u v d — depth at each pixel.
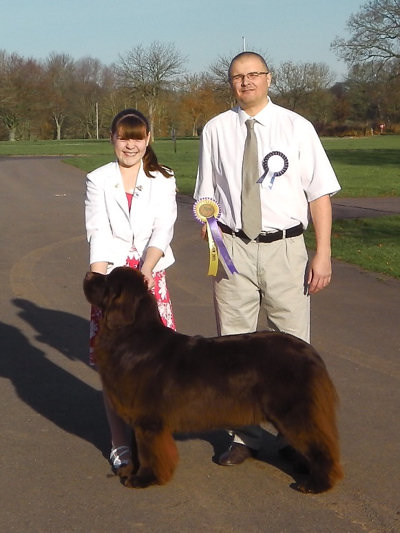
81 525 3.96
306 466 4.53
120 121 4.63
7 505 4.18
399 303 9.00
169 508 4.14
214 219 4.78
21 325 8.05
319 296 9.37
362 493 4.30
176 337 4.24
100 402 5.86
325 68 96.75
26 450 4.95
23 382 6.30
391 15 58.97
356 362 6.73
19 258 12.10
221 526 3.94
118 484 4.45
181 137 91.94
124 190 4.71
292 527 3.92
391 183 27.94
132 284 4.17
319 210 4.62
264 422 4.21
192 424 4.19
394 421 5.38
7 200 22.03
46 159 46.72
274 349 4.15
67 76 106.25
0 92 96.31
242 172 4.64
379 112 98.25
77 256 12.34
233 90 4.61
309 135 4.59
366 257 12.00
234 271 4.75
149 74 81.50
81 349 7.21
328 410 4.16
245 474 4.58
